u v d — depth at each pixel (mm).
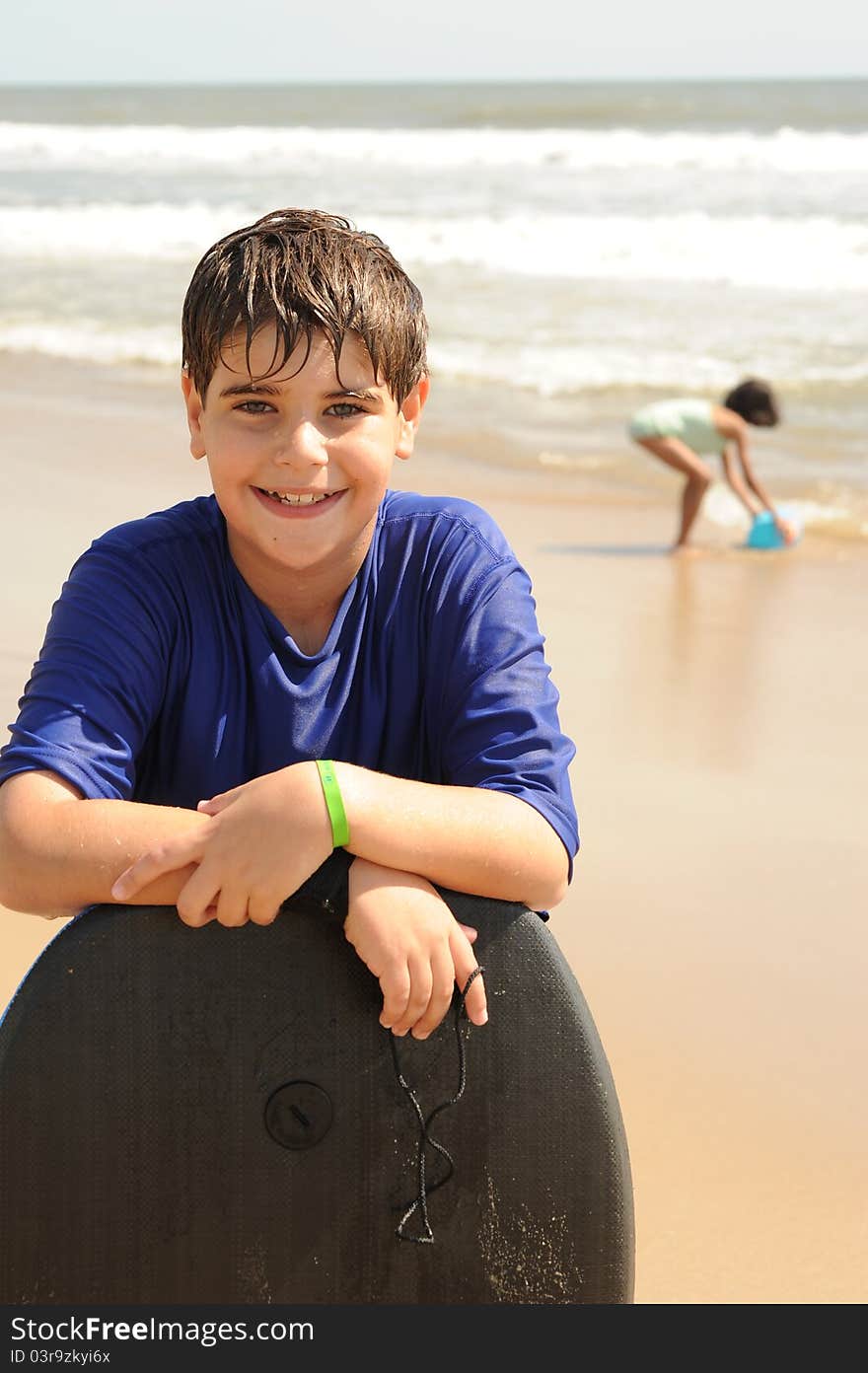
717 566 6973
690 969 3074
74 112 66125
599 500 8211
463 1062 1527
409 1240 1539
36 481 7672
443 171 26781
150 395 10461
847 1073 2676
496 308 13680
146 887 1508
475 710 1730
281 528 1684
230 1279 1530
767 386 7719
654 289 14516
